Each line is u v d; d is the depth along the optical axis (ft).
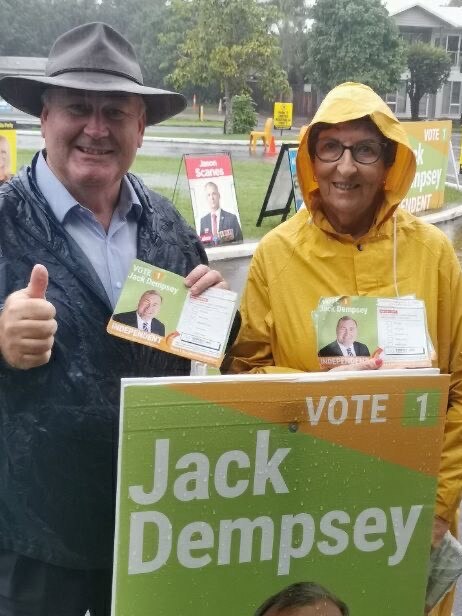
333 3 80.43
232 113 81.05
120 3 28.91
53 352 5.76
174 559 4.73
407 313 6.44
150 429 4.54
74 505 5.99
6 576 6.09
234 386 4.62
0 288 5.72
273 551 4.89
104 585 6.43
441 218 40.98
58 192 6.14
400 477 5.03
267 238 7.13
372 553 5.09
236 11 56.80
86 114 6.05
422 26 98.68
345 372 4.83
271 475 4.78
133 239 6.54
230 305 5.87
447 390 5.01
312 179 6.98
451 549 6.49
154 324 5.75
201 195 31.81
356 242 6.79
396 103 93.09
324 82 83.76
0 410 5.82
